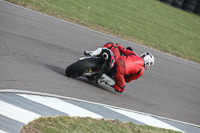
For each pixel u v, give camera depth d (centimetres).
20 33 3192
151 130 2061
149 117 2347
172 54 5394
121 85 2552
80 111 1905
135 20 6612
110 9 6606
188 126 2500
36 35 3353
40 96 1889
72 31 4191
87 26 4869
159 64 4350
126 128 1933
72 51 3309
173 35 6762
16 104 1653
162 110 2669
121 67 2464
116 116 2088
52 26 4025
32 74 2231
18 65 2309
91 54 2494
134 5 7912
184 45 6341
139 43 5178
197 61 5566
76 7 5697
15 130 1392
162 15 8181
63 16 4856
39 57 2717
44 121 1584
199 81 4244
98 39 4312
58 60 2847
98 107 2109
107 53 2328
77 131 1609
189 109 2988
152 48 5225
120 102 2438
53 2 5400
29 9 4469
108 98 2411
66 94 2109
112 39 4659
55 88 2138
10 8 4119
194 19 9344
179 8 9981
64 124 1633
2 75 2017
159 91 3189
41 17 4275
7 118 1471
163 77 3781
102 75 2452
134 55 2544
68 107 1892
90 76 2480
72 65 2416
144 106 2588
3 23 3322
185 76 4234
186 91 3569
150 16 7519
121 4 7475
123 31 5453
